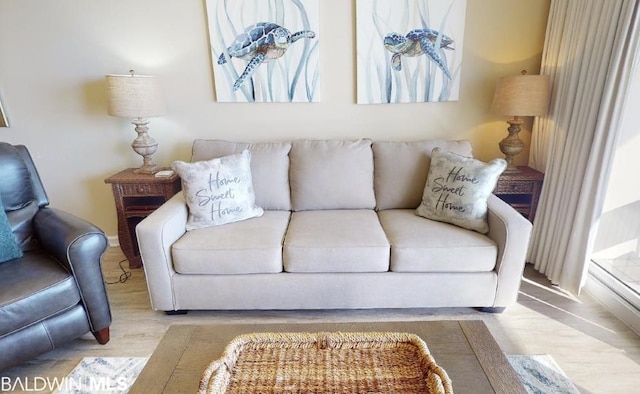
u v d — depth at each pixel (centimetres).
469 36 251
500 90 231
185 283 191
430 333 125
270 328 128
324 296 193
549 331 185
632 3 167
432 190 215
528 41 251
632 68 173
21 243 189
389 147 240
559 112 224
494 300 193
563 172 215
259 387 100
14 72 260
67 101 268
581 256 203
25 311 152
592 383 153
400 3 243
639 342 177
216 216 207
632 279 199
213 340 123
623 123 193
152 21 252
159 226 184
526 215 248
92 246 168
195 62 259
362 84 259
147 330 193
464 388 102
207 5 245
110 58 259
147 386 105
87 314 173
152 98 234
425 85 259
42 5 248
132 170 266
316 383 102
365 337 117
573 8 212
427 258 186
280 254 188
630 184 197
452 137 272
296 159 239
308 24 247
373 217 221
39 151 279
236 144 245
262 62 255
